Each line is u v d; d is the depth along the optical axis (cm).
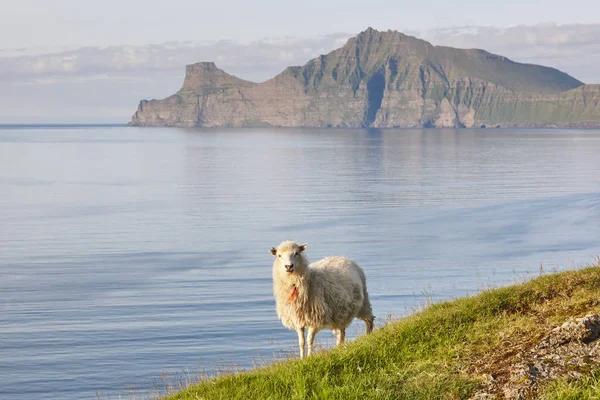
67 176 12212
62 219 6694
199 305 3372
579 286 1238
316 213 6981
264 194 8938
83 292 3691
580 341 953
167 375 2367
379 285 3694
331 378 975
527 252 4725
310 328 1338
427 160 16562
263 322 3031
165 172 13162
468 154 19412
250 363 2434
